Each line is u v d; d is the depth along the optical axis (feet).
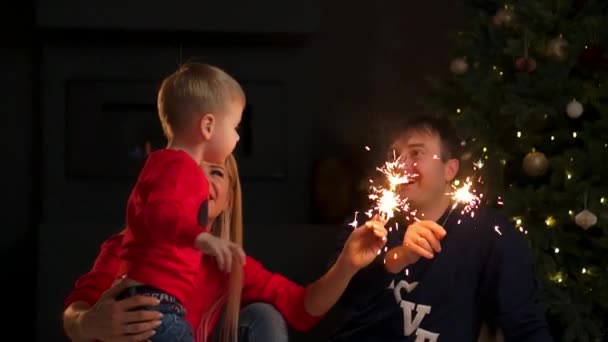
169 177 6.96
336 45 16.20
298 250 14.12
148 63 15.24
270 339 7.77
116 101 15.07
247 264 8.25
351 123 16.10
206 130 7.46
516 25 11.89
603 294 11.13
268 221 15.43
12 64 15.52
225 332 7.83
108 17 14.57
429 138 9.51
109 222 14.85
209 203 7.73
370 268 9.25
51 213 14.99
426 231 8.28
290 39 15.28
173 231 6.68
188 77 7.50
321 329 13.73
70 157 15.01
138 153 15.17
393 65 16.05
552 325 11.73
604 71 11.39
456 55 12.65
